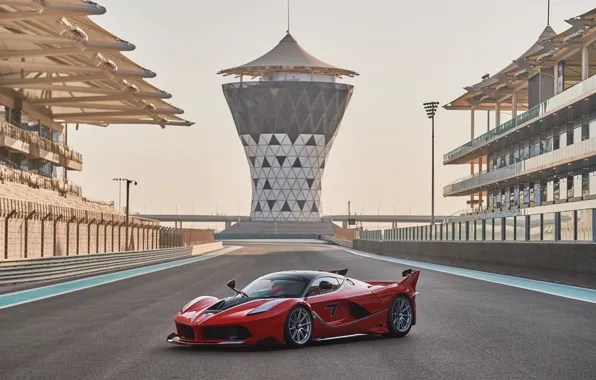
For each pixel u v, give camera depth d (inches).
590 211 1037.8
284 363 430.0
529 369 405.1
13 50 1829.5
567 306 749.3
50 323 640.4
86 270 1457.9
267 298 496.7
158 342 520.7
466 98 3799.2
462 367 412.2
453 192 3880.4
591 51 2427.4
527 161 2768.2
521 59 2785.4
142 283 1177.4
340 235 5305.1
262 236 7790.4
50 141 2704.2
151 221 2829.7
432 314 683.4
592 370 401.7
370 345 498.9
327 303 500.7
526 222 1312.7
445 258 1804.9
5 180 2018.9
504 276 1277.1
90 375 396.5
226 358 449.1
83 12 1445.6
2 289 1051.9
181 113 2630.4
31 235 1392.7
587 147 2257.6
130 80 2278.5
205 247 3265.3
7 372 406.9
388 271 1514.5
